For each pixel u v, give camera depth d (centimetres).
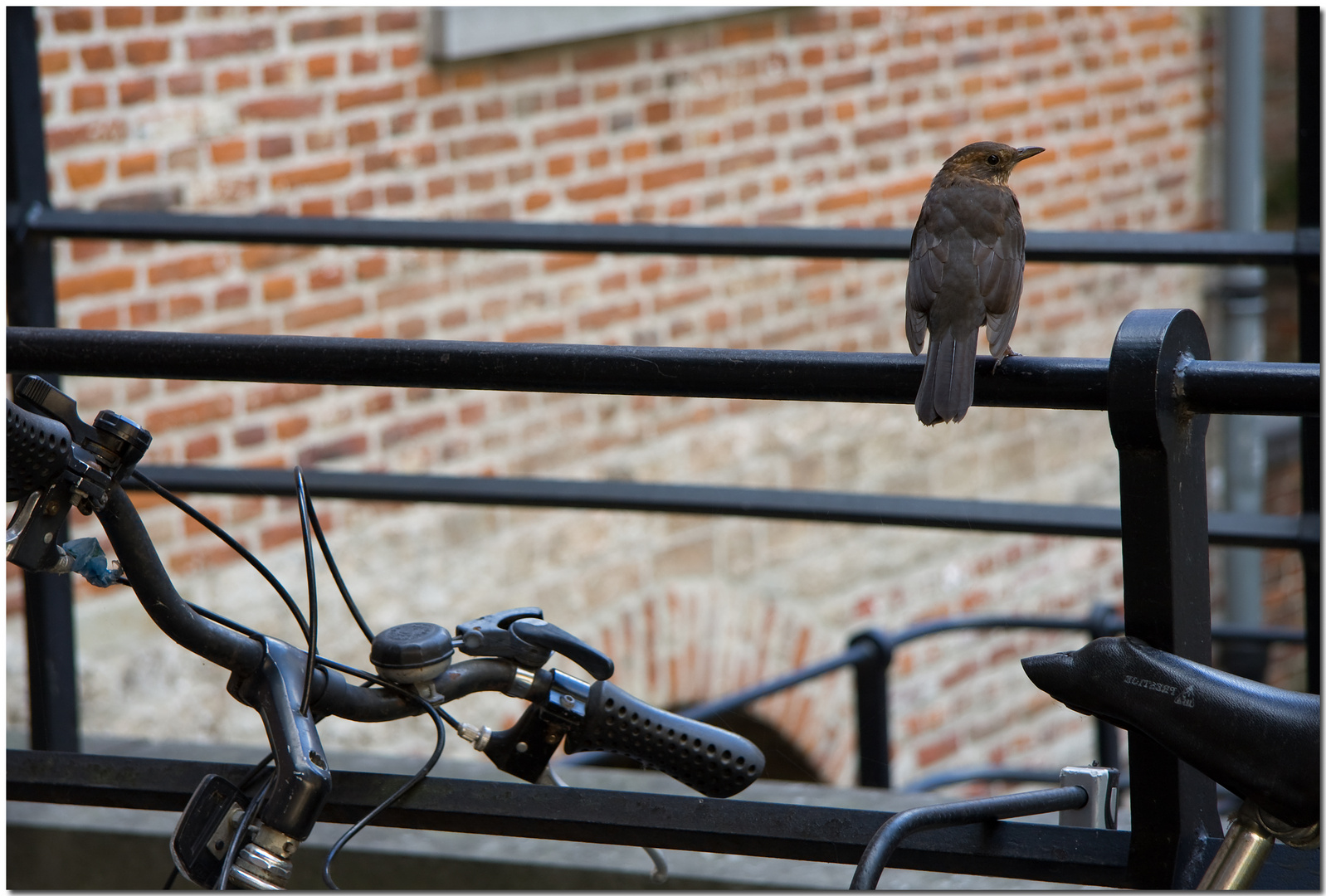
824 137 846
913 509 428
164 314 633
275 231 436
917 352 290
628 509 440
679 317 799
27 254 436
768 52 815
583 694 226
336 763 474
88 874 424
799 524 853
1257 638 559
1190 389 185
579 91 750
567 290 757
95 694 618
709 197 805
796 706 865
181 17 623
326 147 673
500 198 731
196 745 491
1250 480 1041
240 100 645
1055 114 957
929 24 882
